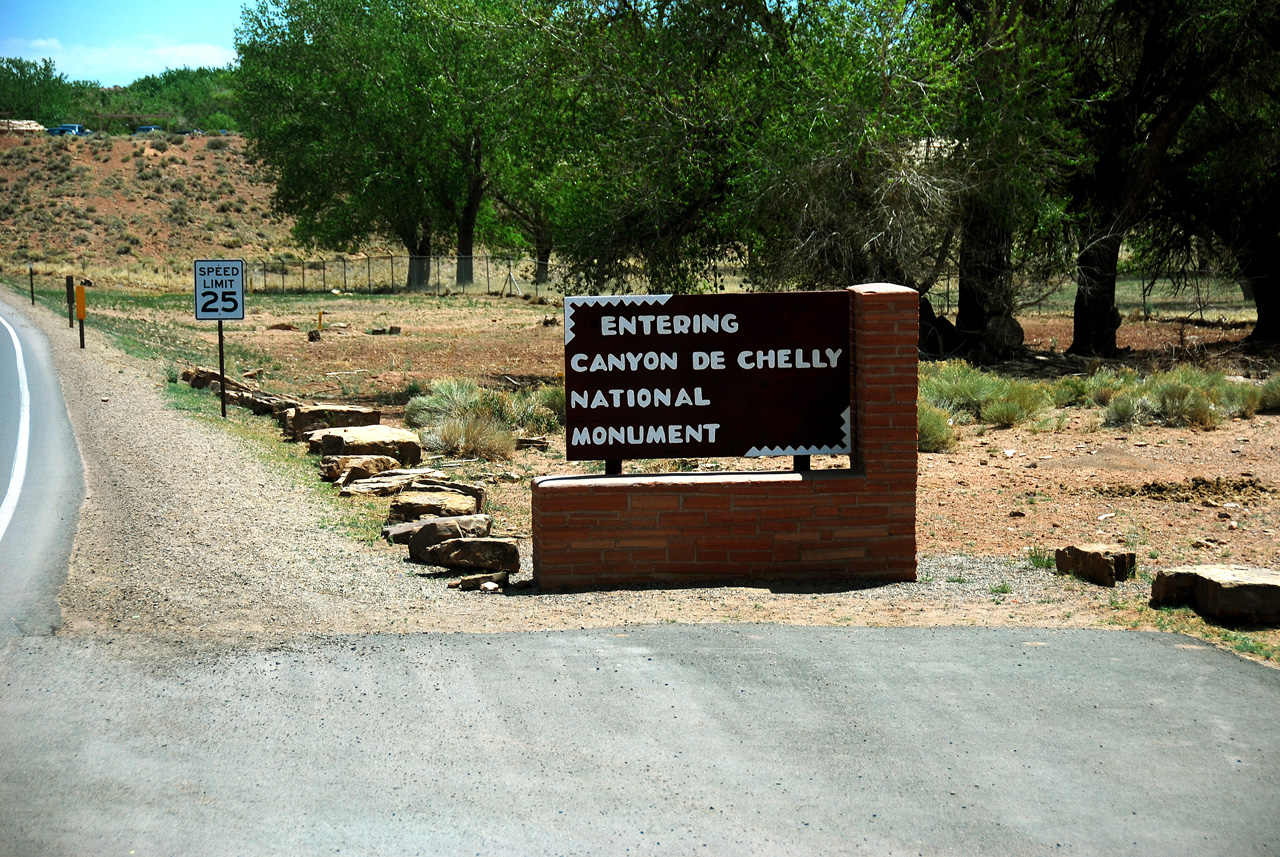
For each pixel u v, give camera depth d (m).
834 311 7.77
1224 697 5.25
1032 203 24.75
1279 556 9.15
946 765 4.55
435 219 61.38
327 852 3.88
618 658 5.88
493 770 4.53
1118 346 32.28
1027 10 25.92
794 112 22.56
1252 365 25.94
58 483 11.12
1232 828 4.02
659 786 4.38
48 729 4.91
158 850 3.88
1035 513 11.32
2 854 3.83
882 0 21.78
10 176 84.19
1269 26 26.41
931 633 6.33
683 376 7.74
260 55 59.62
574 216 24.77
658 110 23.39
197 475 11.75
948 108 23.42
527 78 24.92
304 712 5.13
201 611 6.77
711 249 25.33
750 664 5.77
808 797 4.28
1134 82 29.09
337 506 10.66
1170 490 12.30
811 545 7.75
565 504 7.59
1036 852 3.87
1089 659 5.82
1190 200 32.12
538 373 26.98
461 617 6.77
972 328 28.28
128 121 130.38
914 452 7.75
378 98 54.19
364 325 40.75
